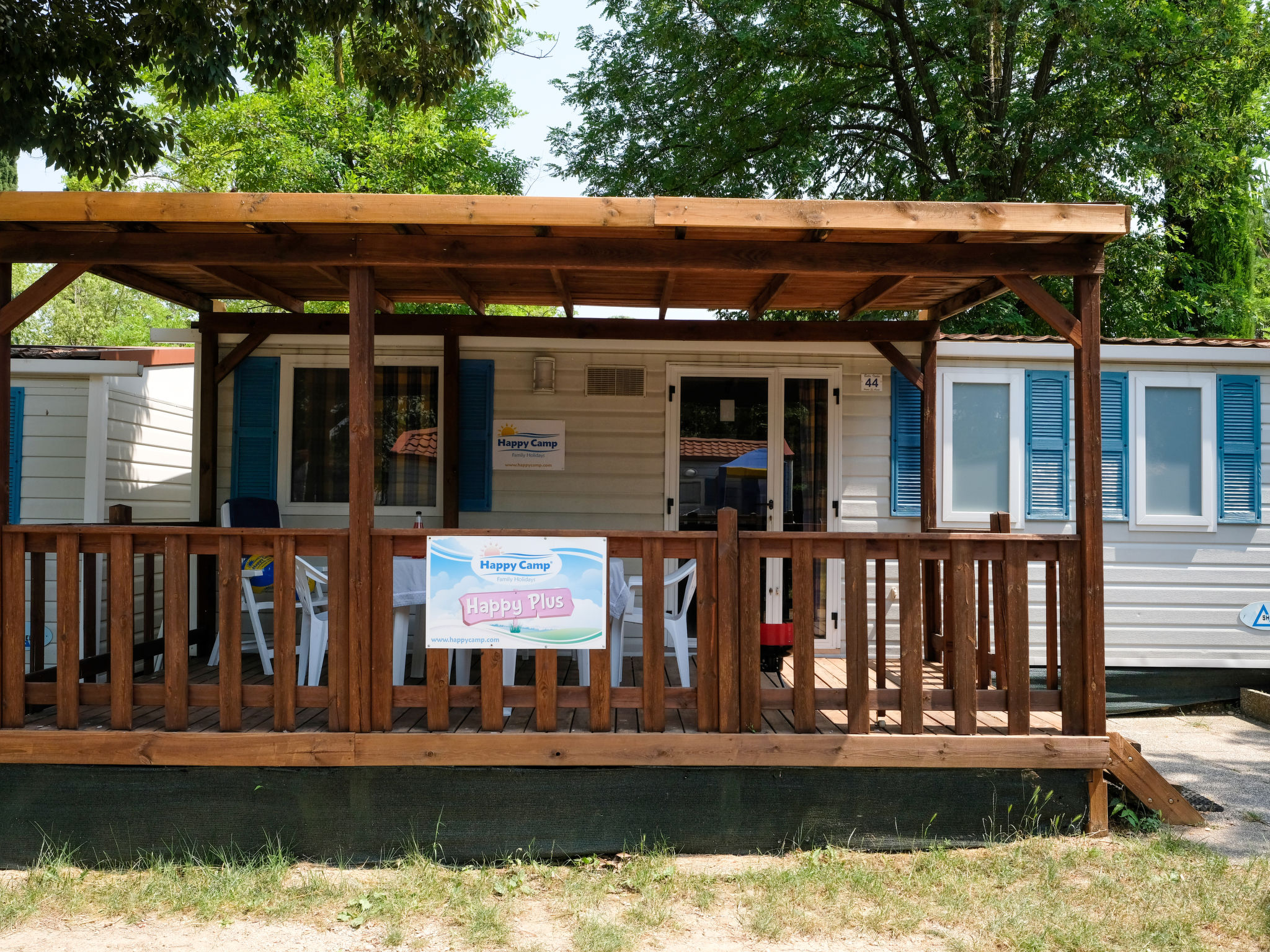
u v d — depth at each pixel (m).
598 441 7.29
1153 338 7.56
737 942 3.80
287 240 4.58
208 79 8.09
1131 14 13.09
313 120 19.95
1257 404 7.58
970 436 7.43
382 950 3.75
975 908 4.03
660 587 4.62
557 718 4.92
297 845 4.54
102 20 7.95
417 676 6.10
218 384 7.14
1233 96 13.96
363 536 4.53
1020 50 14.69
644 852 4.54
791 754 4.58
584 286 6.33
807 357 7.34
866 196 16.38
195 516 7.02
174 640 4.57
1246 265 16.05
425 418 7.27
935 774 4.68
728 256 4.63
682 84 15.84
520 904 4.15
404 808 4.56
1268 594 7.54
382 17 8.07
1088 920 3.90
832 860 4.48
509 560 4.59
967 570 4.69
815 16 14.27
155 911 4.05
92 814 4.53
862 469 7.36
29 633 6.96
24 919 3.96
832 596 7.33
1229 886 4.21
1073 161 13.70
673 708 4.83
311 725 4.71
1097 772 4.73
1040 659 7.46
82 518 7.16
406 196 4.29
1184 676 7.62
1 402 4.58
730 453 7.32
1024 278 4.69
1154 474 7.55
